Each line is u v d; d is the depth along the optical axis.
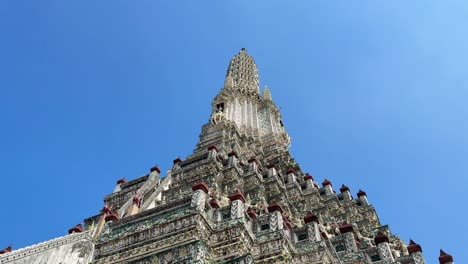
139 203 26.06
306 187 33.44
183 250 13.63
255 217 17.78
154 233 16.08
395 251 23.09
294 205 30.44
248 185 27.41
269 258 15.34
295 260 16.31
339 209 31.16
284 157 40.78
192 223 15.57
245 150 39.16
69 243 18.69
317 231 17.78
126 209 24.77
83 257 17.80
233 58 74.81
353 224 27.27
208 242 15.35
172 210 16.91
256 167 29.75
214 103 52.88
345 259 17.64
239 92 57.28
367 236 26.66
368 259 17.86
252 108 54.72
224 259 14.75
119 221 17.89
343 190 34.47
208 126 43.38
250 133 45.81
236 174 27.66
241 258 12.92
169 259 13.58
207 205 17.16
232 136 40.12
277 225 16.70
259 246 15.88
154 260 13.81
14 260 18.06
